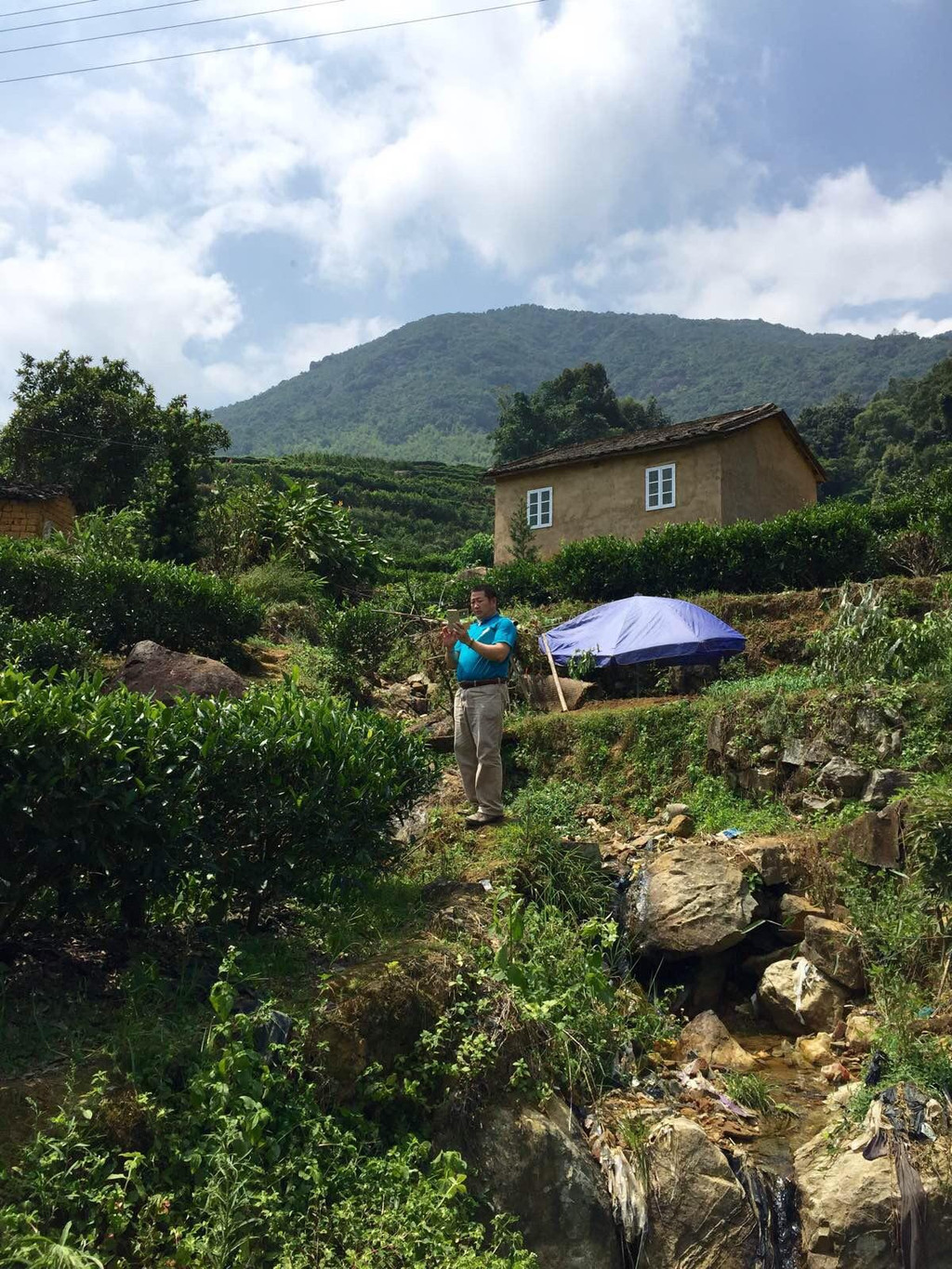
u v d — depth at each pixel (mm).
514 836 8273
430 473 101812
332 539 20844
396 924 6531
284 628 16078
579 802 10297
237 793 5566
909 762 9102
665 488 24188
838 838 8383
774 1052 7094
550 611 18281
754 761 9977
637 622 13438
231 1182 4062
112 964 5480
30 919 5488
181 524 21141
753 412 24672
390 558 22000
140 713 5332
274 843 5938
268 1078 4523
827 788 9430
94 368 36719
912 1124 5648
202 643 13422
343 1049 4965
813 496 27953
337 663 13859
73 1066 4250
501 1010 5645
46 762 4660
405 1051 5258
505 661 8664
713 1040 6938
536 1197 5066
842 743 9602
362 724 6695
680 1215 5305
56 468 34719
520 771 11156
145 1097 4199
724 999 7879
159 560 20734
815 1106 6273
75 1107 4035
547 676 13703
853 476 77625
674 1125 5570
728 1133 5902
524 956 6543
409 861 8008
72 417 35469
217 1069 4426
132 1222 3893
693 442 23672
